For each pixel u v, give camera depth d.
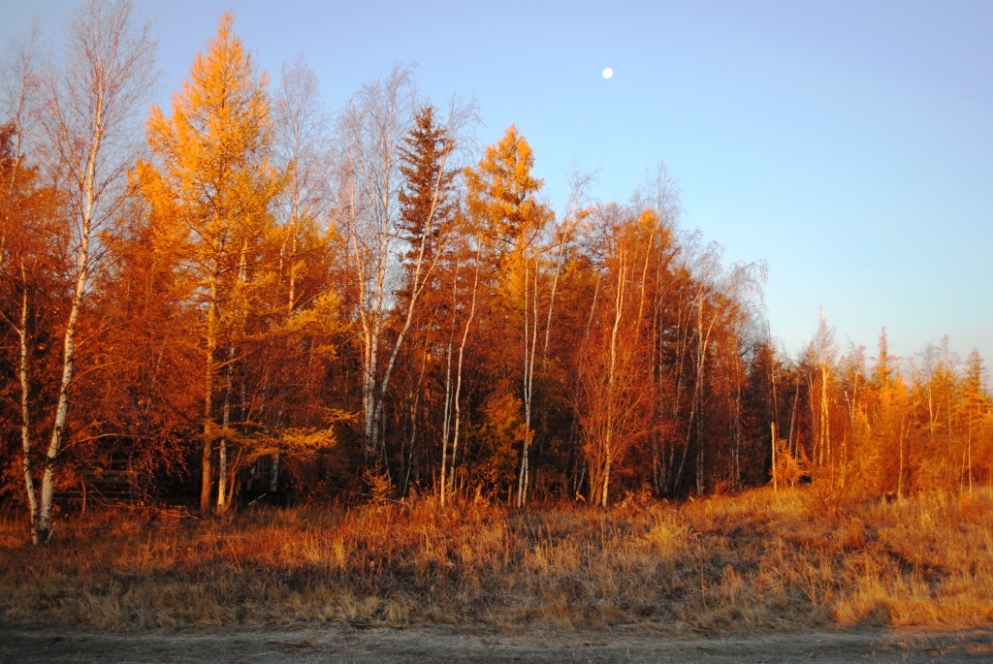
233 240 17.45
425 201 23.83
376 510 16.69
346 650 7.64
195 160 17.17
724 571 11.27
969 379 47.06
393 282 27.23
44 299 14.40
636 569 11.49
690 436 34.78
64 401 14.12
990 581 10.77
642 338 29.28
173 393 16.72
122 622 8.56
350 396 25.61
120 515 17.73
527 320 26.12
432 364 27.28
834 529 15.92
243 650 7.57
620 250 27.44
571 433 30.73
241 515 18.58
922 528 15.37
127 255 14.31
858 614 9.34
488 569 11.41
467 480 25.44
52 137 13.34
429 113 24.36
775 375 48.28
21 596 9.55
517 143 28.50
